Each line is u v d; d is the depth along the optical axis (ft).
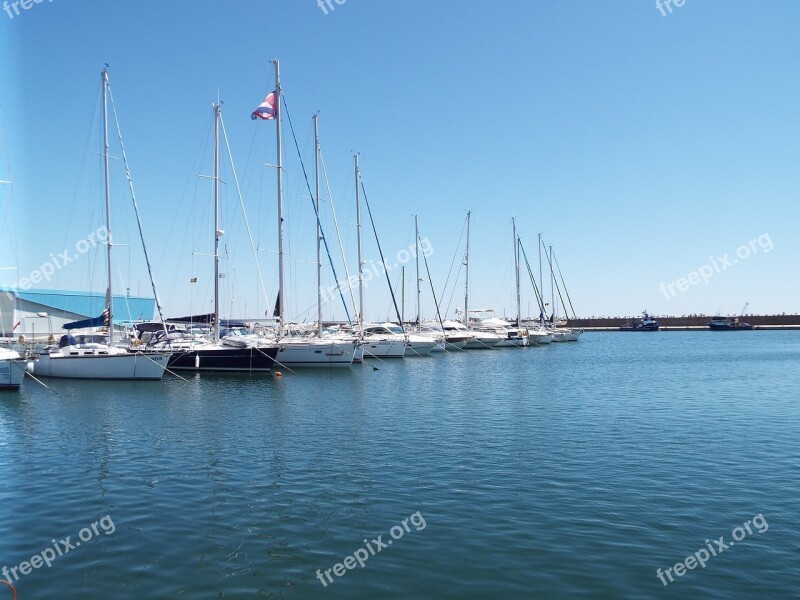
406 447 60.80
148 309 199.62
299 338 148.36
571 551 34.94
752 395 103.30
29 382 115.85
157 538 37.06
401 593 30.25
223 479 49.32
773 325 526.98
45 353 122.01
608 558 34.06
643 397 100.27
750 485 47.55
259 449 60.08
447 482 48.26
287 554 34.76
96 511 41.81
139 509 42.16
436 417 79.30
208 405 90.17
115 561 33.94
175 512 41.55
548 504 42.88
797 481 48.62
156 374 119.44
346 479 49.16
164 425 73.46
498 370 155.02
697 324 571.69
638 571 32.50
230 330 155.22
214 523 39.47
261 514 41.06
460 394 103.81
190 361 129.90
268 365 131.54
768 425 73.41
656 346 296.51
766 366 168.76
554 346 291.38
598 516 40.47
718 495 45.01
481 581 31.42
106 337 131.34
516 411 84.58
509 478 49.34
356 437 65.98
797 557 34.22
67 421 76.23
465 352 236.63
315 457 56.65
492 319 286.25
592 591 30.40
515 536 37.09
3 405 89.76
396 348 193.16
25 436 67.00
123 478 49.75
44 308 186.39
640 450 59.47
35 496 45.14
